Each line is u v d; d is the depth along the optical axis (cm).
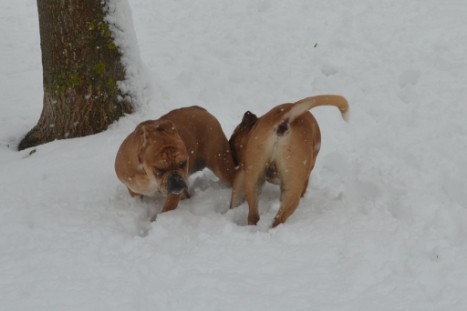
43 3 595
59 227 510
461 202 546
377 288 466
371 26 745
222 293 464
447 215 519
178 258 486
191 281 471
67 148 587
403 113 626
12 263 484
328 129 617
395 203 533
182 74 683
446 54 687
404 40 715
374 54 702
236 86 669
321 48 718
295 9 818
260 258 484
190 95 656
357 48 712
